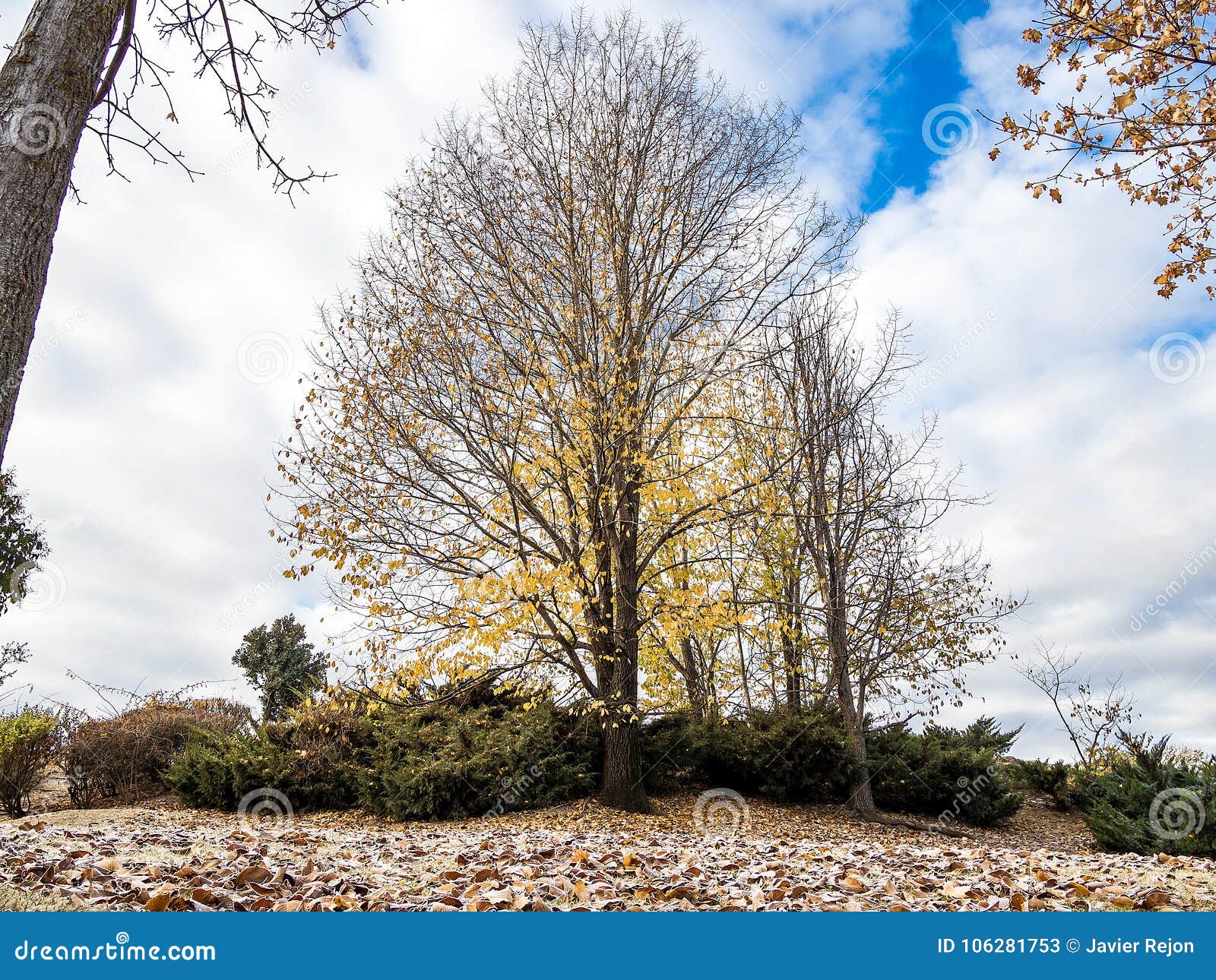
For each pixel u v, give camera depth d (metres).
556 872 6.16
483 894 5.38
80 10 3.92
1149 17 6.16
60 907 4.54
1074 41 6.67
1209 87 6.49
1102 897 5.93
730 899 5.59
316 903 4.91
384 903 5.03
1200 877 6.96
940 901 5.80
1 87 3.66
